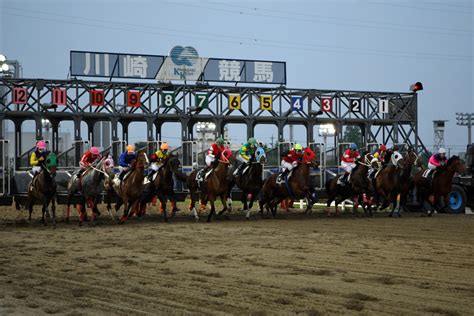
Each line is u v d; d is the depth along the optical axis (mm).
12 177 20578
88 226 17375
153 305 6977
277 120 25656
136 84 24078
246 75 25750
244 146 19625
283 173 19797
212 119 24906
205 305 6910
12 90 22328
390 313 6348
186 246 12219
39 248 12312
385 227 16156
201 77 25109
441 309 6426
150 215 21703
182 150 23719
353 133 51906
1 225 17844
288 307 6711
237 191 22484
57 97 22703
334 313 6395
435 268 9086
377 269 9031
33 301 7344
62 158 23297
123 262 10172
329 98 26344
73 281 8547
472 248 11445
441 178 20219
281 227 16344
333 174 24453
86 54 23578
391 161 20391
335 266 9367
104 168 17859
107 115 23531
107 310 6812
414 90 27844
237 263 9844
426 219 19188
